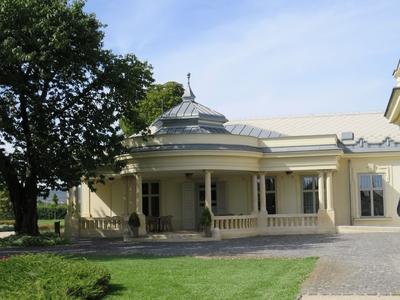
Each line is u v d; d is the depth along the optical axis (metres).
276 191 33.09
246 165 29.61
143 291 11.82
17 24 23.56
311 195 32.62
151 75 27.41
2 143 26.27
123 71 25.97
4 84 24.59
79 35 24.77
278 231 30.30
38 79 25.08
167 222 31.19
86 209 35.25
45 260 11.59
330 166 30.16
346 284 11.98
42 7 24.48
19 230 27.56
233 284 12.33
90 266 11.85
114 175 31.41
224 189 33.34
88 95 26.84
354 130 36.16
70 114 26.55
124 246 24.34
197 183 33.44
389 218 32.19
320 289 11.47
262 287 11.88
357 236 26.34
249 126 37.53
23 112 26.19
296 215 30.31
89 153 26.77
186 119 31.62
